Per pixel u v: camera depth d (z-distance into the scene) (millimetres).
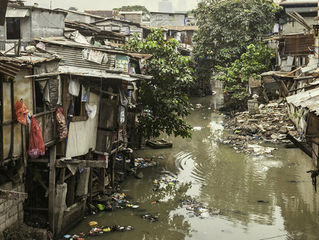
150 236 11383
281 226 12297
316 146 10602
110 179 14977
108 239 11070
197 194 15109
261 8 36844
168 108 18469
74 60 16766
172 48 19281
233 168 18672
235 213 13305
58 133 10625
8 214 9695
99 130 13172
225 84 35750
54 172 10578
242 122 27672
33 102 9898
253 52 33469
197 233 11703
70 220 11453
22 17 20172
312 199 14617
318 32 21422
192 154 21281
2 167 9164
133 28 36875
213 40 39906
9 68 8500
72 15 35312
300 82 23359
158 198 14570
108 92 12930
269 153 21172
